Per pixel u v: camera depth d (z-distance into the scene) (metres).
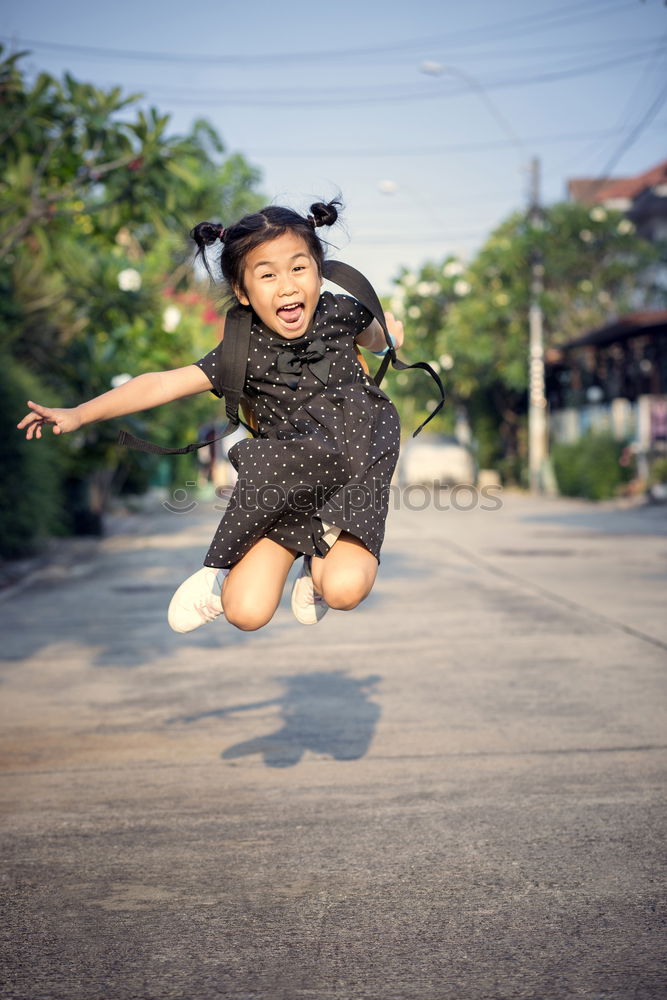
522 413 42.56
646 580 12.82
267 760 5.62
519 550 16.73
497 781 5.19
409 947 3.49
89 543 19.39
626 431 33.59
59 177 13.78
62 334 17.94
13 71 12.84
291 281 3.45
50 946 3.54
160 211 13.27
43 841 4.51
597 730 6.07
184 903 3.87
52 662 8.45
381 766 5.46
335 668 7.99
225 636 9.55
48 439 17.30
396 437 3.69
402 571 14.06
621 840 4.39
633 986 3.21
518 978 3.27
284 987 3.24
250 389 3.66
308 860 4.25
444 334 38.16
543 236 35.81
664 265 39.50
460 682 7.41
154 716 6.62
